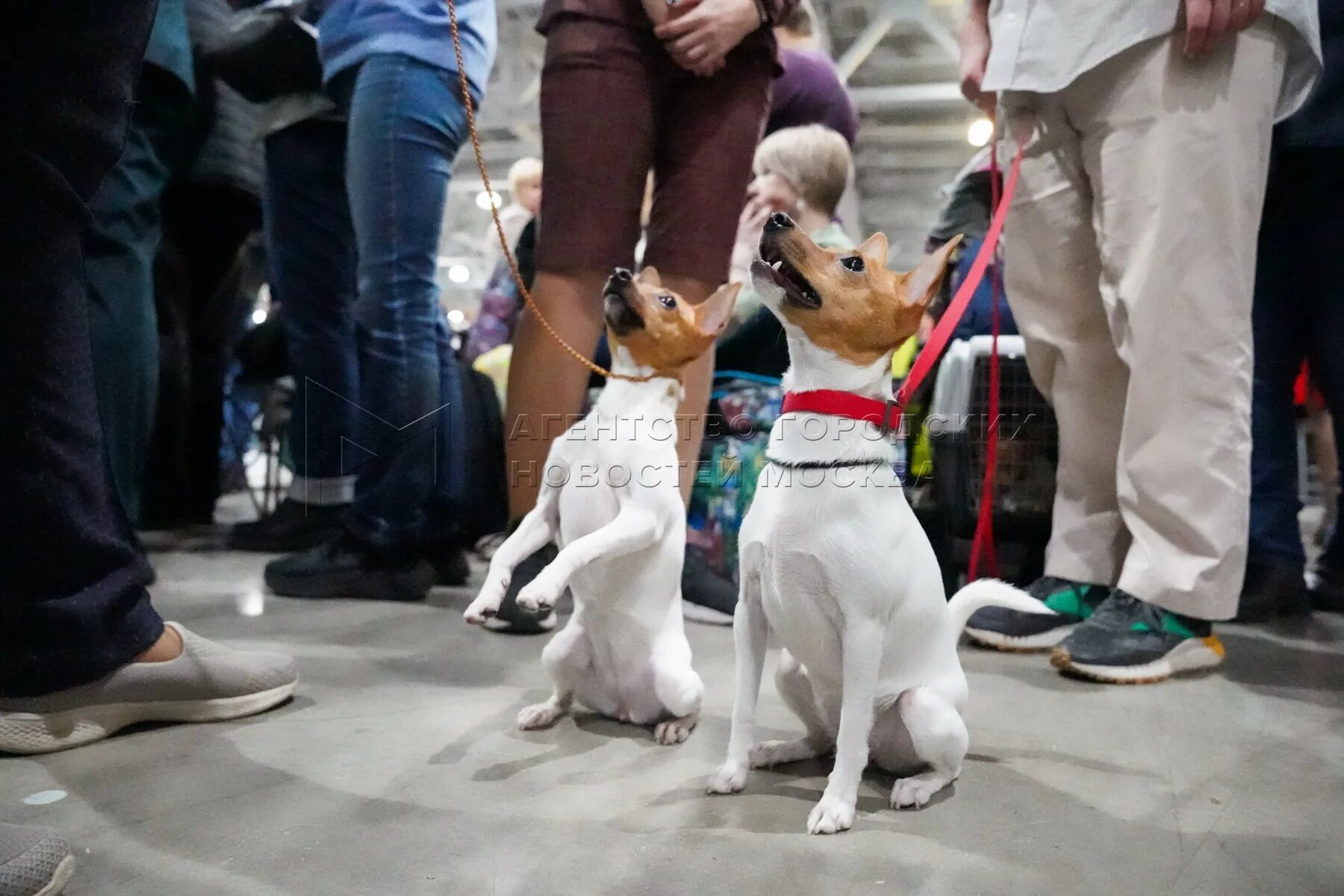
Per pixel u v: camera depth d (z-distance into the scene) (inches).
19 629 68.5
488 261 236.2
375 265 120.4
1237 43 89.6
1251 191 92.0
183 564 145.2
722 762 71.5
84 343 68.2
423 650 100.4
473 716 80.7
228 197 175.6
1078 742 77.1
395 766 68.9
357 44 118.1
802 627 64.2
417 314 122.1
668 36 94.3
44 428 66.0
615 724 80.4
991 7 105.7
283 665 82.0
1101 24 91.8
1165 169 91.4
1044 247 105.1
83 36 63.1
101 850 55.1
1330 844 59.0
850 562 60.9
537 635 108.0
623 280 76.8
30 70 61.9
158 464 180.2
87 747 71.7
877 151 384.2
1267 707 86.8
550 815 60.8
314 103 137.5
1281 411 131.3
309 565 124.2
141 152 123.5
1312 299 129.6
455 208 335.0
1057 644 100.2
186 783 65.0
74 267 66.4
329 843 56.2
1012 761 72.8
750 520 65.5
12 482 65.6
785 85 166.7
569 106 98.7
